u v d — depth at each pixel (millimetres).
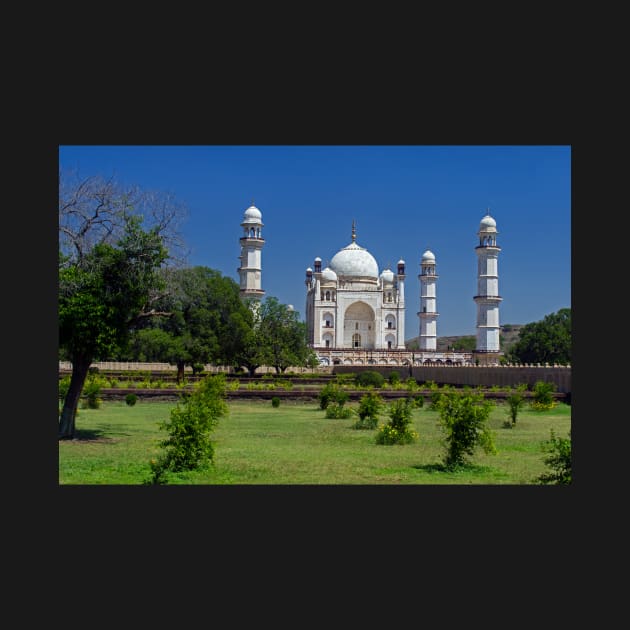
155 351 55906
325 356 89562
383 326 99812
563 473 15734
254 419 29891
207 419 17359
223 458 18750
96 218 22797
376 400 26953
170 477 15961
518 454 20156
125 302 22562
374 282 103625
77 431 24000
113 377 51469
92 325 21734
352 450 20469
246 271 84062
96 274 22188
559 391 38875
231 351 51875
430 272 97750
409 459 18875
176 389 37719
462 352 91938
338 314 99062
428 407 36719
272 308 63688
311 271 109375
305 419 29969
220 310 51094
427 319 97375
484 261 86875
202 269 50438
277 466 17578
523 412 33594
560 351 83062
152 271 22781
